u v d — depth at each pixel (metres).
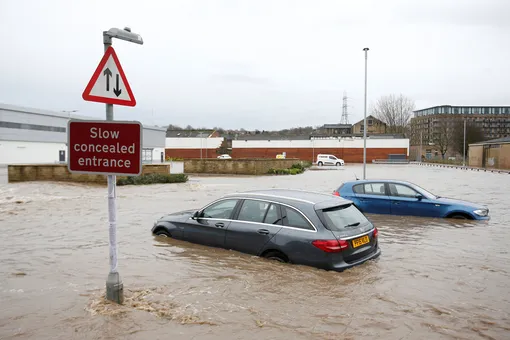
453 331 3.89
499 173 36.84
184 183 22.77
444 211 10.34
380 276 5.52
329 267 5.44
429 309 4.43
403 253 6.94
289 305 4.45
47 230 8.79
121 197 15.48
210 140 73.31
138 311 4.21
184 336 3.69
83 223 9.65
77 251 6.88
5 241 7.69
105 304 4.36
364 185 11.41
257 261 5.92
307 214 5.77
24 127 41.81
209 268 5.71
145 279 5.31
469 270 5.94
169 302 4.49
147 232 8.48
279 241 5.83
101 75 4.12
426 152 99.19
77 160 4.20
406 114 90.12
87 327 3.85
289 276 5.32
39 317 4.09
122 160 4.06
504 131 124.81
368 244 5.99
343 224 5.80
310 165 54.12
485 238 8.22
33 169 22.33
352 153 68.50
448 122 90.19
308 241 5.56
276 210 6.11
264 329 3.85
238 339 3.64
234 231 6.38
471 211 10.11
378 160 67.19
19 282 5.23
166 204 13.38
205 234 6.77
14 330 3.81
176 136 78.50
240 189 19.12
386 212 10.93
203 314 4.17
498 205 13.85
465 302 4.67
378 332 3.83
